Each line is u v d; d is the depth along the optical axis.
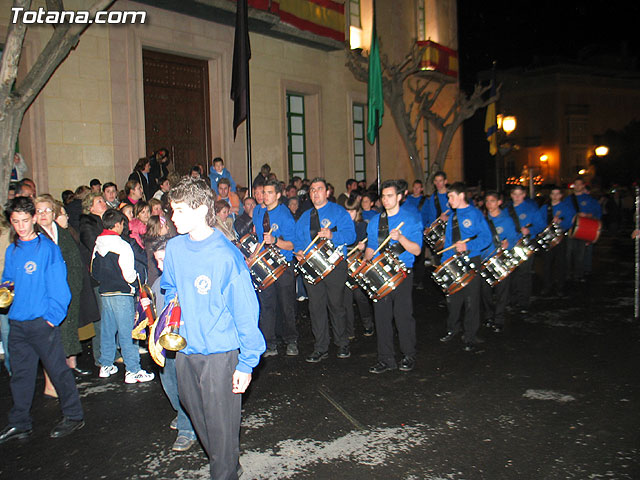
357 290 7.95
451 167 24.17
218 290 3.38
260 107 14.62
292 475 4.12
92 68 10.87
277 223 7.17
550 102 46.84
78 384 6.18
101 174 11.03
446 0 22.75
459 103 16.62
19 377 4.80
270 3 13.52
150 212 7.41
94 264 6.13
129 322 6.18
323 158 16.91
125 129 11.41
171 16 12.30
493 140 19.05
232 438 3.49
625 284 11.69
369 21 19.12
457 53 23.17
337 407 5.39
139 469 4.31
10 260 4.75
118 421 5.18
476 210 7.14
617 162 39.38
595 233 10.59
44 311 4.70
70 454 4.56
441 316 9.09
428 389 5.82
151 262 5.58
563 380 6.00
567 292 10.95
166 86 12.67
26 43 9.77
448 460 4.31
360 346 7.52
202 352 3.41
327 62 17.11
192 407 3.54
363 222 9.44
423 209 11.62
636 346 7.19
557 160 46.59
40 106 10.09
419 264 11.49
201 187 3.38
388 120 20.08
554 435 4.70
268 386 5.99
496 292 8.11
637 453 4.37
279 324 7.71
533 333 7.92
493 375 6.20
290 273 7.15
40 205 5.51
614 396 5.53
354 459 4.36
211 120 13.60
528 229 8.57
